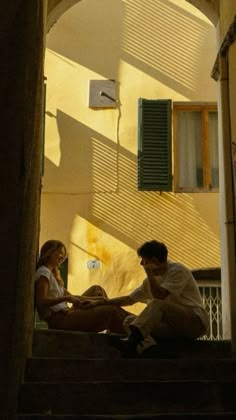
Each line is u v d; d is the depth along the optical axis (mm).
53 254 6066
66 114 10539
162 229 10172
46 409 4555
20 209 4035
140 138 10383
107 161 10398
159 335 5562
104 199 10266
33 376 4832
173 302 5574
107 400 4648
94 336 5469
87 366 4992
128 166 10375
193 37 10742
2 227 3996
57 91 10609
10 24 4230
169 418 4395
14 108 4137
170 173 10305
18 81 4172
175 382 4758
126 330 5652
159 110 10508
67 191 10281
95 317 5859
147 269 5574
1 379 3859
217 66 6621
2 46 4195
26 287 4410
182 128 10594
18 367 4289
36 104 4465
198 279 9180
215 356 5695
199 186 10391
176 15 10789
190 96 10609
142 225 10188
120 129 10500
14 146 4090
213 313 9094
